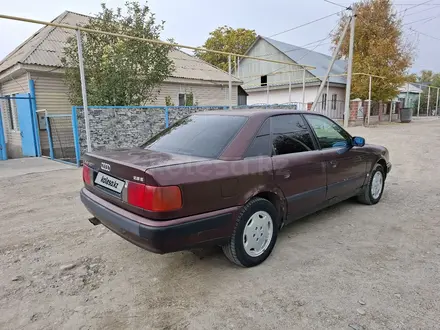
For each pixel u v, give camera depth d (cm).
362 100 2052
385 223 378
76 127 784
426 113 3659
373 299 227
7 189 570
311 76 2253
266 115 306
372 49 2036
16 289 247
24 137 1049
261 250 284
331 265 278
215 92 1655
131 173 231
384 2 2075
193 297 235
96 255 305
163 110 952
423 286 243
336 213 415
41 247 323
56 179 651
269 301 227
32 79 973
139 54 1002
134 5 1025
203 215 236
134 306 225
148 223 219
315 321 205
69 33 1193
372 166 433
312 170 328
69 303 229
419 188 539
